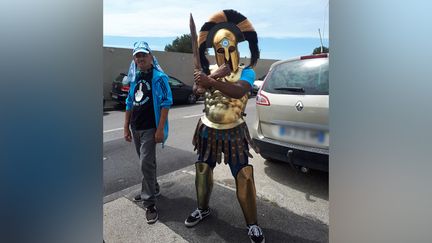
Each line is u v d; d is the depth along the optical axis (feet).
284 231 7.48
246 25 6.93
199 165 7.64
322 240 7.09
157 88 7.77
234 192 9.69
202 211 7.85
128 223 7.89
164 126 7.88
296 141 9.62
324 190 9.96
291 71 10.22
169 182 10.66
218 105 6.89
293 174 11.43
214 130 6.96
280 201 9.16
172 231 7.52
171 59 44.98
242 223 7.80
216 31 7.02
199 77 6.36
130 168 12.20
